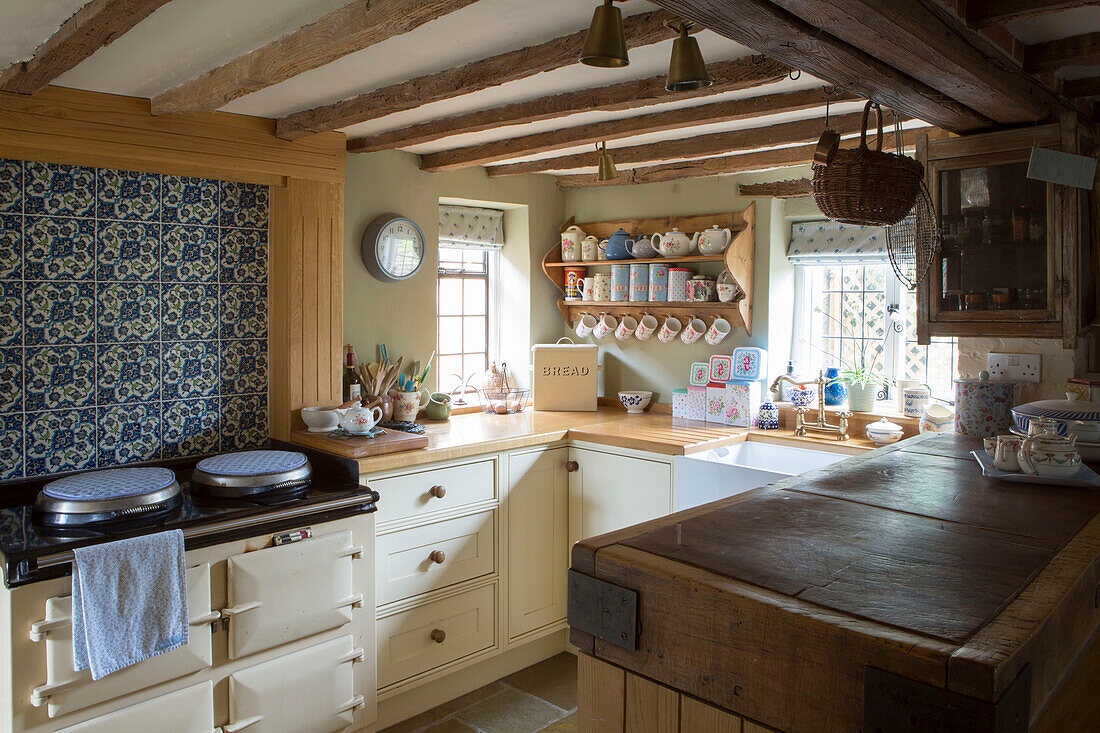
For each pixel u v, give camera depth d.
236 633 2.49
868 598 1.27
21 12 1.93
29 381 2.79
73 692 2.18
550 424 3.98
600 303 4.60
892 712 1.09
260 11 1.97
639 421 4.12
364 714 2.89
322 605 2.70
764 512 1.81
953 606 1.24
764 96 2.78
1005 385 2.93
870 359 3.99
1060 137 2.57
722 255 4.09
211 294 3.21
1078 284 2.60
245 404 3.34
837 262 3.92
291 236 3.30
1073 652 1.38
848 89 2.23
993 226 2.77
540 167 4.19
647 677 1.40
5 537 2.26
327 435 3.22
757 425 3.92
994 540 1.61
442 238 4.38
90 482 2.55
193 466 3.14
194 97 2.60
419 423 3.95
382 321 3.95
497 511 3.49
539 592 3.73
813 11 1.70
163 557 2.29
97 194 2.89
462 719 3.27
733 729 1.28
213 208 3.18
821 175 2.23
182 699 2.39
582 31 2.18
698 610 1.31
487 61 2.42
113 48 2.26
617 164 3.91
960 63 2.07
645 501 3.53
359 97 2.85
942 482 2.14
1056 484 2.10
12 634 2.11
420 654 3.23
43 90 2.65
